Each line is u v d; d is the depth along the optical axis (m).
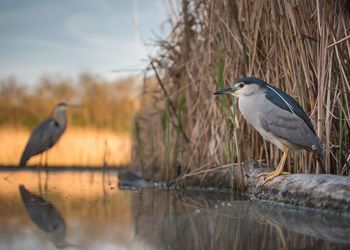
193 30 5.77
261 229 2.79
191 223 2.96
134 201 3.91
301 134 3.81
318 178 3.58
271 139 4.06
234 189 4.67
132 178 5.63
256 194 4.17
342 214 3.23
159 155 6.15
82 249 2.26
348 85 3.81
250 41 4.45
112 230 2.72
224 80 4.79
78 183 5.33
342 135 4.11
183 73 5.78
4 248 2.26
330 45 3.69
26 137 11.90
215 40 5.04
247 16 4.49
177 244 2.41
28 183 5.25
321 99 3.83
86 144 10.63
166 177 5.25
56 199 3.95
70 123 12.27
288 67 4.21
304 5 4.06
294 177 3.80
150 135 6.75
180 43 5.95
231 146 4.80
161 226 2.84
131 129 7.18
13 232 2.62
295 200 3.64
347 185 3.29
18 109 13.52
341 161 4.07
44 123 7.58
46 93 13.47
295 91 4.17
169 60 6.10
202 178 5.04
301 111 3.86
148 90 6.57
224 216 3.21
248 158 4.79
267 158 4.61
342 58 3.92
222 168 4.92
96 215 3.20
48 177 6.01
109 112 11.34
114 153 9.30
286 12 4.03
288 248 2.32
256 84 4.05
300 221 3.02
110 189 4.79
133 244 2.38
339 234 2.64
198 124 5.25
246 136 4.84
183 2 5.75
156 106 6.49
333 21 3.98
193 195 4.40
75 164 7.91
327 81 3.94
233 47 4.75
